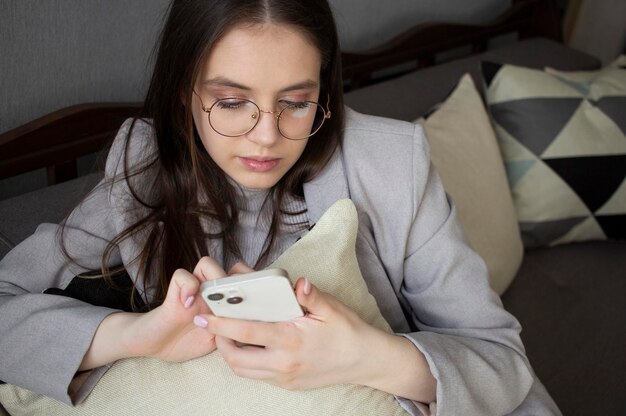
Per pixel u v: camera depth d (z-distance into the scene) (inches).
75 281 36.6
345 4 66.1
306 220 37.3
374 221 36.5
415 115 60.5
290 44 29.2
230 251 37.2
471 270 37.1
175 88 32.6
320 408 31.0
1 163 44.3
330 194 36.5
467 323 36.7
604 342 52.5
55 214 43.1
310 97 31.3
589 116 60.4
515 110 59.8
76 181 45.9
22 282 36.6
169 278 36.5
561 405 47.1
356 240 36.1
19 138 44.7
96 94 50.7
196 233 36.6
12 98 46.0
